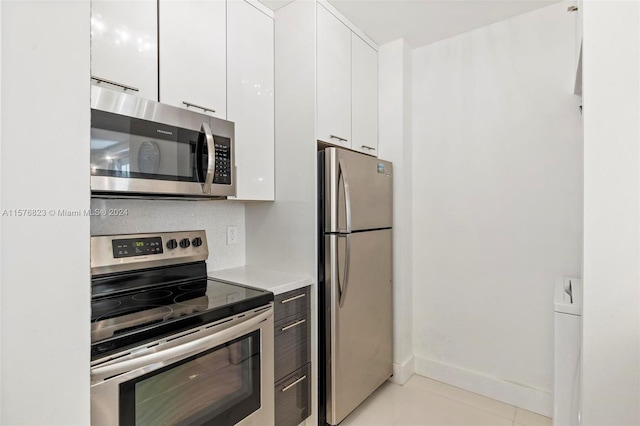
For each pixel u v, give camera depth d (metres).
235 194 1.69
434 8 2.05
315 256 1.90
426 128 2.52
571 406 1.45
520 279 2.16
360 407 2.14
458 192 2.39
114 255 1.46
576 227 1.99
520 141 2.15
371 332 2.18
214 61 1.67
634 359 0.89
